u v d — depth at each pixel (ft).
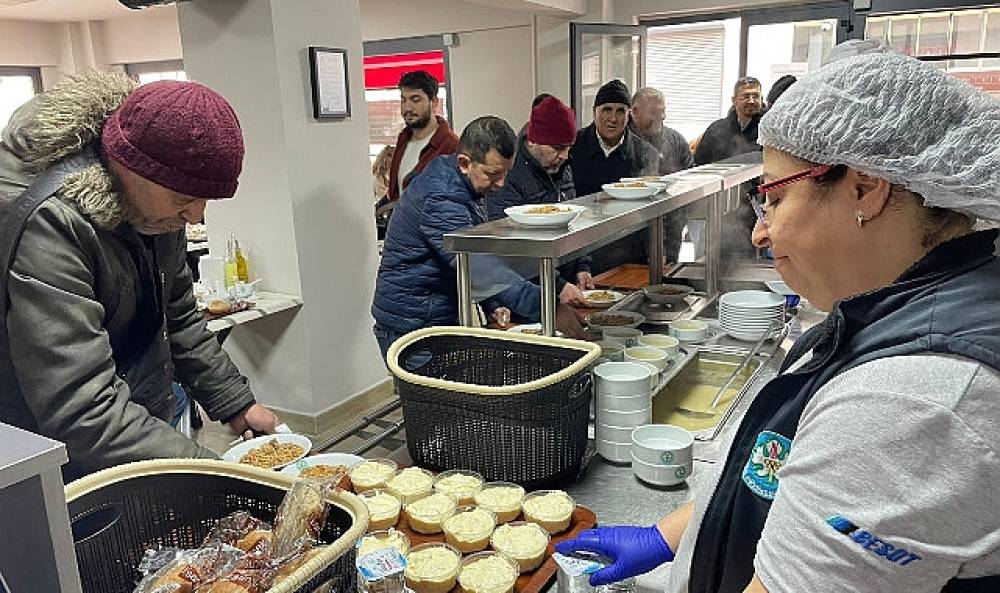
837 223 2.25
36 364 3.70
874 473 1.89
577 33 17.54
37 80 25.86
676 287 8.27
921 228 2.18
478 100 20.92
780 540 2.06
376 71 22.48
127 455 3.78
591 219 5.76
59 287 3.71
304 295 11.21
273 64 10.41
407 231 7.77
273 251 11.23
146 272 4.40
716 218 8.36
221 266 11.00
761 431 2.53
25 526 1.88
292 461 4.99
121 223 4.08
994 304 1.98
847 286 2.33
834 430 1.98
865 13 16.62
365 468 4.72
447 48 20.99
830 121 2.10
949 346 1.92
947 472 1.83
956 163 2.00
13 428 2.02
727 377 6.55
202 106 3.87
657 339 6.48
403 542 3.96
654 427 4.93
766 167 2.43
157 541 3.28
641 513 4.38
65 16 24.23
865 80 2.11
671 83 21.83
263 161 10.90
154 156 3.78
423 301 7.88
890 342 2.04
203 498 3.36
